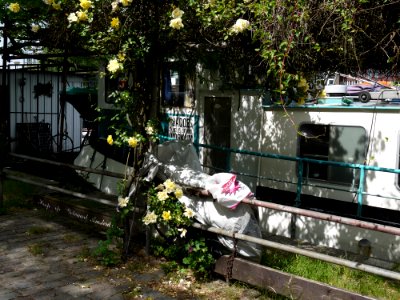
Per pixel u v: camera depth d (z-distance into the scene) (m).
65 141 13.30
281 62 4.04
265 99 6.97
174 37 4.90
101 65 8.64
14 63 11.70
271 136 6.98
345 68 4.88
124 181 5.29
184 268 4.93
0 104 10.00
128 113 5.03
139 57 4.72
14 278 4.69
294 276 4.23
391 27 4.08
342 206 6.31
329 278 5.00
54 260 5.22
